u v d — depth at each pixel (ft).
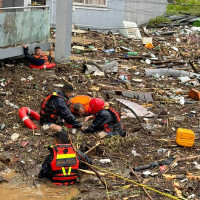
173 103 37.70
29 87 37.91
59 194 21.86
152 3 91.86
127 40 68.69
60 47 47.32
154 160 26.11
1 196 21.49
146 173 23.88
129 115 33.37
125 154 26.78
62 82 40.63
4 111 32.22
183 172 24.41
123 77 44.60
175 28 86.53
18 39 43.04
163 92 40.60
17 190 22.16
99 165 25.17
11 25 41.57
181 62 53.01
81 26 73.10
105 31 74.38
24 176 23.63
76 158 22.82
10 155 25.89
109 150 26.96
